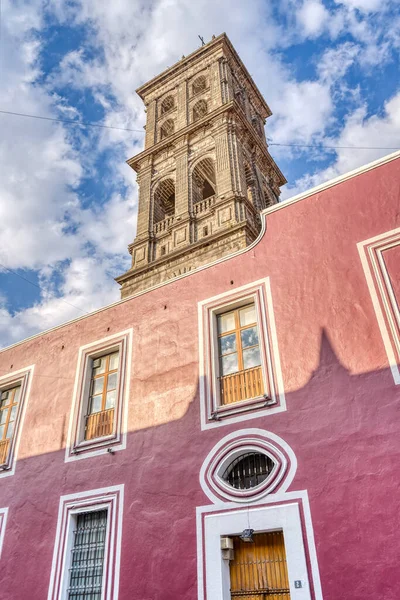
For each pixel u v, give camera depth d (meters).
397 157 11.06
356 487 8.19
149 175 36.41
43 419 13.22
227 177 30.77
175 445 10.50
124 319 13.49
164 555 9.33
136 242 32.12
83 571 10.37
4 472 12.91
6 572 11.13
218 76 39.12
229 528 8.93
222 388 10.84
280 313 10.77
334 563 7.76
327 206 11.48
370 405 8.79
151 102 43.38
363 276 10.16
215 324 11.82
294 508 8.50
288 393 9.72
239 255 12.26
